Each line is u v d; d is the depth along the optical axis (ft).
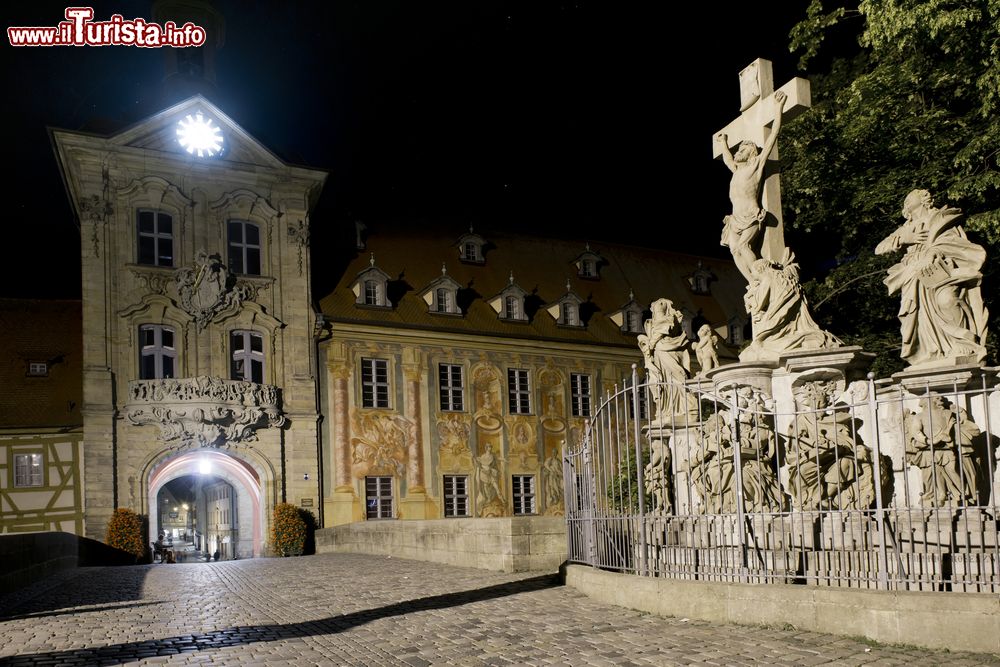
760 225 52.60
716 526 37.88
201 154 124.67
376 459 130.31
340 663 28.94
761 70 54.80
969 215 66.08
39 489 117.60
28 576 58.70
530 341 146.41
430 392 136.67
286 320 127.44
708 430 42.91
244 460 120.98
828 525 37.88
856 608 28.53
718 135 56.90
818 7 75.25
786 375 48.37
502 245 164.04
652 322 60.13
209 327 122.21
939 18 57.77
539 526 58.18
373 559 80.89
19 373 124.26
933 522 35.65
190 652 31.55
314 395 126.93
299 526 118.32
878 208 74.79
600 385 152.76
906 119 68.95
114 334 116.88
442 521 69.10
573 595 42.22
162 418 115.65
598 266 171.22
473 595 44.96
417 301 142.00
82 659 30.63
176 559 129.49
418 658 29.37
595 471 43.50
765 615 31.19
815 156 75.56
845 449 39.06
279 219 129.29
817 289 80.48
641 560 38.68
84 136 117.60
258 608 44.39
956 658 25.46
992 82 59.47
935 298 44.39
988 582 27.09
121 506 113.70
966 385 42.73
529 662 28.09
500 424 141.59
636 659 27.61
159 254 121.49
